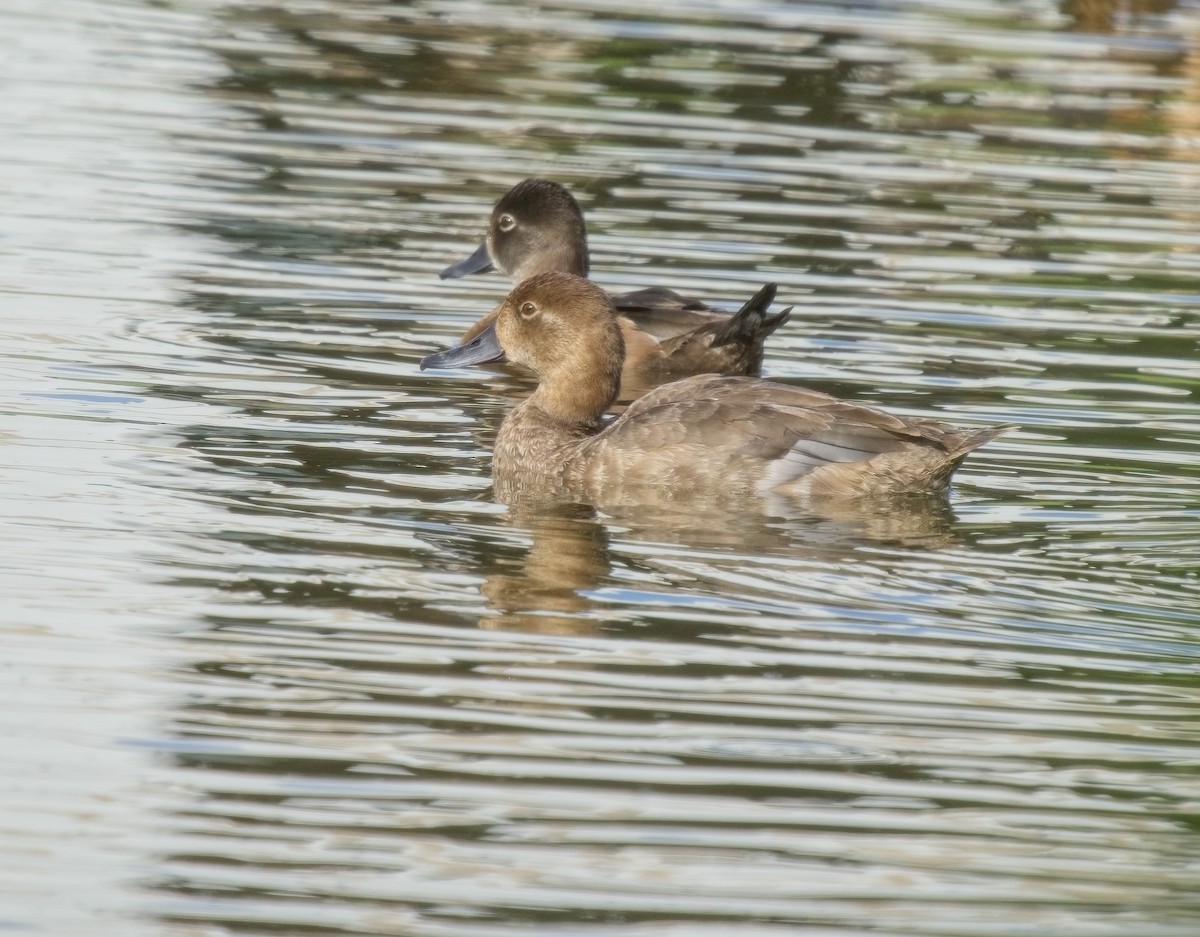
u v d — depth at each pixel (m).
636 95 24.45
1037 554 11.92
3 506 11.96
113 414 13.98
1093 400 15.23
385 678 9.76
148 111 22.77
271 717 9.27
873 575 11.48
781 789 8.76
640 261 18.61
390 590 10.97
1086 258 19.28
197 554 11.37
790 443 13.19
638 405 13.85
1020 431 14.47
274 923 7.57
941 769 9.01
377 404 14.89
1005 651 10.35
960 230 20.02
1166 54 27.62
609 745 9.11
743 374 15.92
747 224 19.81
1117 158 23.05
